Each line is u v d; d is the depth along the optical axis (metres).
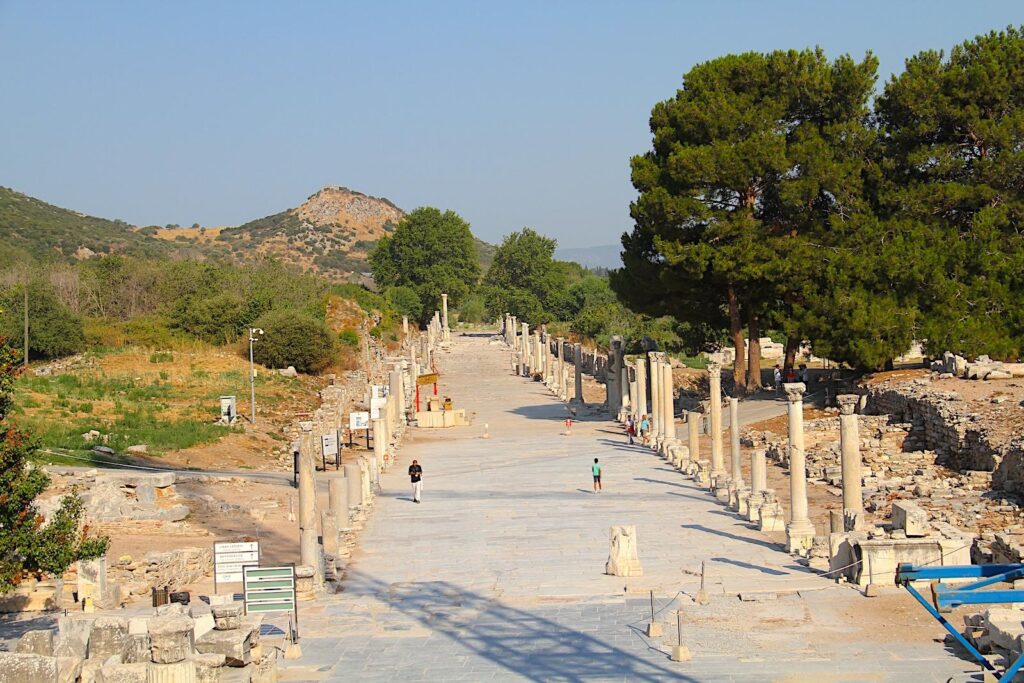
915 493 44.50
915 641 26.61
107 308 113.62
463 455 68.50
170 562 35.88
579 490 53.34
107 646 23.52
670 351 115.19
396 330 138.62
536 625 30.33
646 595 33.00
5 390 29.02
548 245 172.38
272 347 96.25
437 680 25.64
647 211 73.19
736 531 42.00
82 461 53.34
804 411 66.88
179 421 68.19
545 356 112.50
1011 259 64.31
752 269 69.56
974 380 58.94
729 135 73.25
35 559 28.02
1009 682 20.67
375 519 47.75
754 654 26.33
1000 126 66.38
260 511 47.12
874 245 68.00
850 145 71.94
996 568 20.88
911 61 70.81
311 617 32.19
